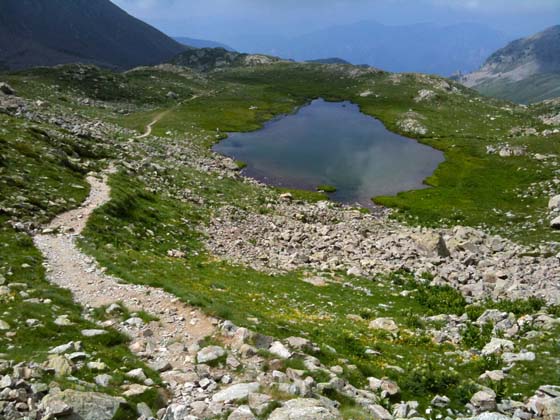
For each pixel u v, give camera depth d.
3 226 27.30
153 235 36.75
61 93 140.00
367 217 63.66
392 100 188.62
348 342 21.22
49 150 47.44
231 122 142.38
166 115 140.12
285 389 13.78
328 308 28.38
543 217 59.19
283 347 17.25
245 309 22.89
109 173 49.97
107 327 17.78
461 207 69.75
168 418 11.75
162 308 20.23
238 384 13.91
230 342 17.53
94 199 38.44
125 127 109.88
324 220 59.94
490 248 48.22
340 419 11.87
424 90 189.62
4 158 39.34
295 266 38.38
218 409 12.42
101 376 13.12
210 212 51.34
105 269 23.83
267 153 109.62
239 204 59.44
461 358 21.34
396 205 73.44
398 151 115.06
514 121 143.12
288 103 186.38
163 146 88.69
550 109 175.75
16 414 10.43
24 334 15.42
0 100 73.00
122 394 12.41
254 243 44.19
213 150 107.81
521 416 15.33
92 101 143.75
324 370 16.12
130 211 39.53
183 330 18.50
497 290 33.44
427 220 65.62
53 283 21.59
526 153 96.19
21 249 24.83
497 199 72.38
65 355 13.98
